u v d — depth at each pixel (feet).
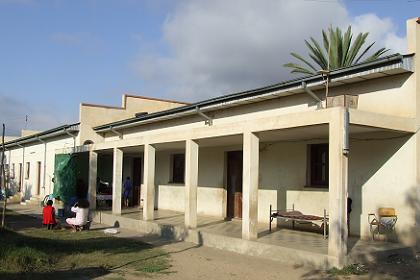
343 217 28.63
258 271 29.40
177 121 58.54
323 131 34.60
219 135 38.91
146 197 49.83
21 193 106.42
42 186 92.68
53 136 86.22
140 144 51.19
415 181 32.91
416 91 33.06
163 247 38.96
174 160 65.00
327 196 39.65
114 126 69.10
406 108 33.42
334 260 28.50
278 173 44.78
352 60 72.64
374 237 35.14
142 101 79.51
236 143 47.78
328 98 33.47
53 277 26.96
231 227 43.96
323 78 36.73
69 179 69.36
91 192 62.18
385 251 30.96
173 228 44.37
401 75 33.78
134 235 46.62
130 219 51.72
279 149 44.91
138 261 32.63
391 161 34.47
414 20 33.35
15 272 27.12
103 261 32.27
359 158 36.73
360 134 36.37
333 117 29.27
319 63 75.41
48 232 48.08
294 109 41.70
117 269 30.07
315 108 39.63
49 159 89.81
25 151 106.73
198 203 56.54
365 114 30.19
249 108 46.70
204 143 48.03
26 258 29.94
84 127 74.23
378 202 35.17
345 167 28.99
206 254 35.55
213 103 48.98
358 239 35.50
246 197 35.76
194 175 43.21
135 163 74.18
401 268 28.91
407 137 33.50
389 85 34.47
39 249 34.91
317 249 31.27
